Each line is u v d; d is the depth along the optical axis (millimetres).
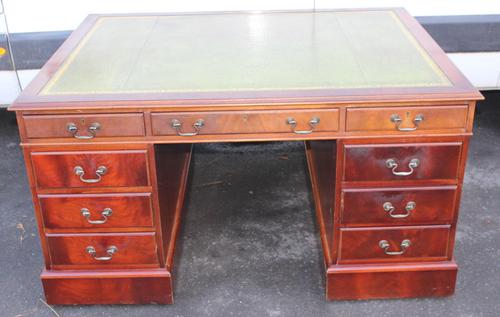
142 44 2844
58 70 2551
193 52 2736
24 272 2893
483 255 2926
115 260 2564
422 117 2279
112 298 2633
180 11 3475
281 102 2236
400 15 3164
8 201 3463
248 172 3695
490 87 3707
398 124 2293
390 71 2467
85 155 2338
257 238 3102
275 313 2604
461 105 2268
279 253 2984
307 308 2625
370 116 2281
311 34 2932
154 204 2449
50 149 2332
